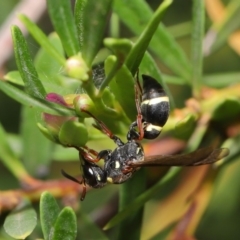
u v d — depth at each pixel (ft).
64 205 0.38
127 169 0.36
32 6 0.46
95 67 0.34
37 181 0.39
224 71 0.52
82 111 0.33
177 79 0.40
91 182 0.38
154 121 0.37
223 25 0.44
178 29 0.47
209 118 0.39
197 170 0.42
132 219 0.36
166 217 0.42
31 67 0.32
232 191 0.50
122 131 0.36
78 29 0.32
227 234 0.51
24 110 0.40
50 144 0.41
